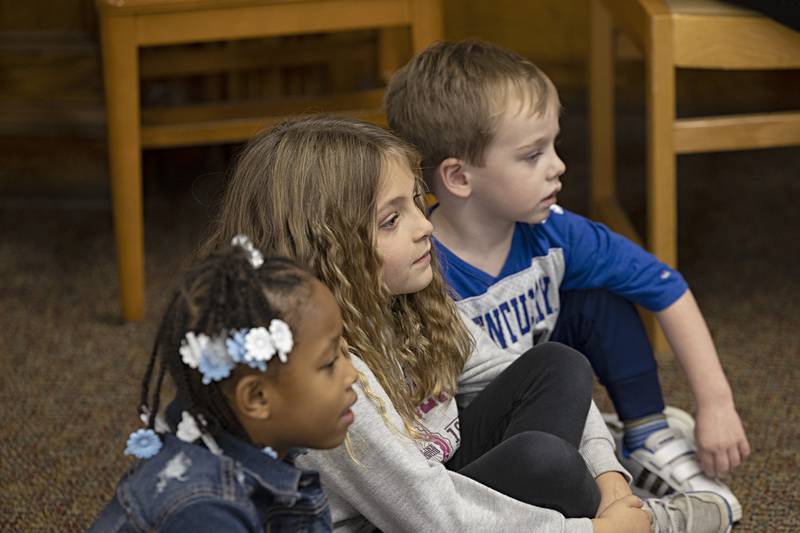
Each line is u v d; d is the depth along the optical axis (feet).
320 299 4.96
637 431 7.82
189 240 12.14
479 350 7.00
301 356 4.90
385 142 6.18
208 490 4.81
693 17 8.93
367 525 6.28
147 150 12.96
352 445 5.84
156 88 12.66
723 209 12.53
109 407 9.21
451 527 5.87
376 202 6.05
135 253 10.32
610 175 11.63
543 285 7.55
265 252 5.22
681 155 13.88
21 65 12.67
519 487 6.06
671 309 7.71
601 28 11.34
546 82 7.13
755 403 8.92
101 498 8.00
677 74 14.02
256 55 12.13
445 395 6.68
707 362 7.67
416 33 9.92
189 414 5.02
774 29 8.91
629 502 6.39
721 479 7.92
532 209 7.12
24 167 13.00
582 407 6.56
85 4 12.51
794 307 10.41
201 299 4.88
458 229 7.32
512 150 6.99
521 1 14.26
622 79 14.07
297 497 5.08
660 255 9.41
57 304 10.93
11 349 10.12
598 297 7.71
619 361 7.75
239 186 6.26
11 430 8.89
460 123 7.00
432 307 6.59
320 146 6.07
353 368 5.16
